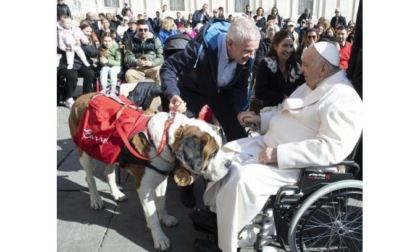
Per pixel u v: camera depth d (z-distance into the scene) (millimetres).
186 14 20453
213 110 3078
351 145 2002
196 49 2730
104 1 19484
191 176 2146
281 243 2338
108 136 2293
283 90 3715
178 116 2240
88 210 2967
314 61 2162
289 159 2055
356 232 2203
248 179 2037
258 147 2543
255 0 20625
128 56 6023
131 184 3400
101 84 5973
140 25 5875
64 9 9984
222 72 2785
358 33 2947
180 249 2490
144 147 2186
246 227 2199
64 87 5961
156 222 2441
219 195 2131
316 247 2299
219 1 20516
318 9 20719
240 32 2492
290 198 2104
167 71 2805
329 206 2131
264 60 3736
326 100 2080
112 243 2557
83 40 6363
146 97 3527
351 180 2033
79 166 3789
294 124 2275
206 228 2424
